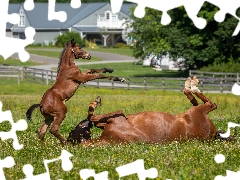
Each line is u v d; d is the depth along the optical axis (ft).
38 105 46.39
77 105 96.22
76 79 45.83
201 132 42.24
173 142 41.27
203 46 193.98
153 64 278.67
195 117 42.27
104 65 285.43
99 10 403.95
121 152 38.68
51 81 183.93
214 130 42.73
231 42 186.39
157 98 120.16
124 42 404.98
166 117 42.22
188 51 192.54
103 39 407.44
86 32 402.52
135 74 241.14
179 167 34.27
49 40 400.47
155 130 41.81
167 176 32.19
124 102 104.01
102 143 41.98
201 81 156.76
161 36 215.31
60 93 45.65
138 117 42.37
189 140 41.98
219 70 183.21
